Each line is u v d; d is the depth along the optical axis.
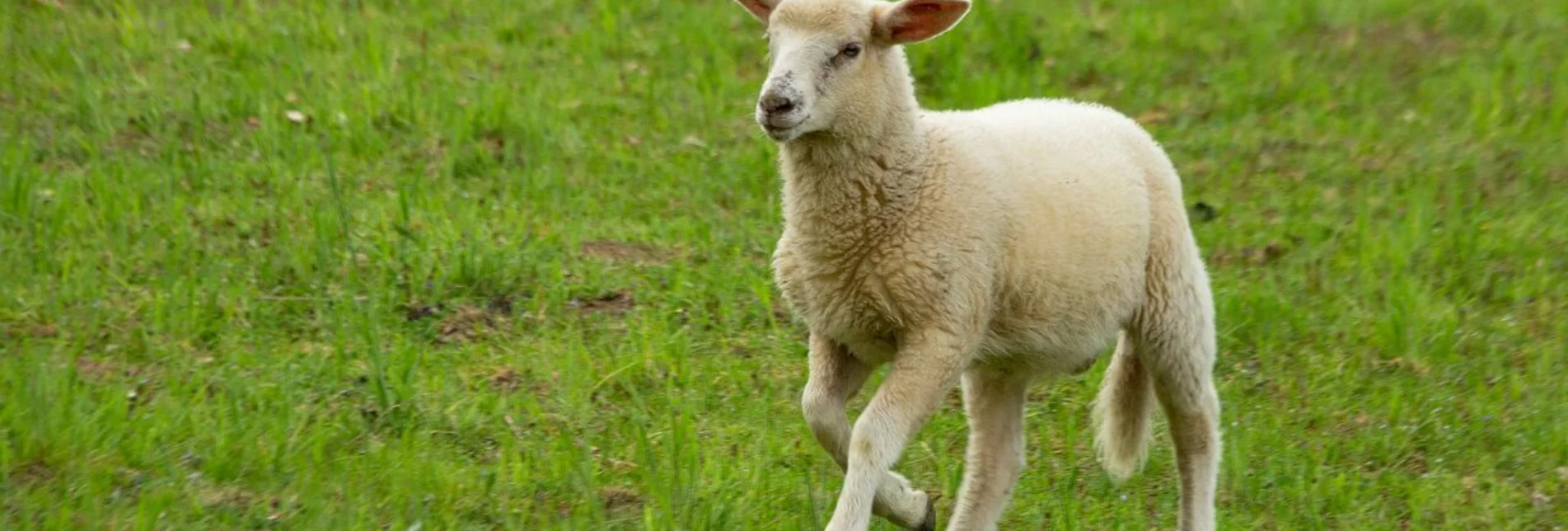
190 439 17.55
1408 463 20.78
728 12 35.34
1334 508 19.38
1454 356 23.44
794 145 15.88
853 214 15.70
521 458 18.55
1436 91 33.88
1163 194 17.62
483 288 22.92
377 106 28.50
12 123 26.28
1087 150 17.03
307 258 22.64
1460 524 19.11
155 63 29.28
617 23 34.25
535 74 31.30
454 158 27.19
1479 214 28.45
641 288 23.50
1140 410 18.22
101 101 27.39
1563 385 22.64
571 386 20.27
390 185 26.16
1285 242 27.03
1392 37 36.72
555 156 28.02
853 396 16.78
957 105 31.92
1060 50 34.75
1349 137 31.88
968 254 15.68
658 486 17.16
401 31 32.56
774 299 23.66
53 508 15.78
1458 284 25.98
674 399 20.19
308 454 17.58
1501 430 21.38
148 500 15.82
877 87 15.62
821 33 15.52
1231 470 19.94
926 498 16.86
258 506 16.38
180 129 27.22
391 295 22.11
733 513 17.25
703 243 25.22
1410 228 27.23
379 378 19.05
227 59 30.03
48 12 30.66
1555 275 26.20
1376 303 24.97
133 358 20.00
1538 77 34.41
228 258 22.88
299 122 27.75
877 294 15.76
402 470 17.38
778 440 19.62
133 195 24.05
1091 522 18.72
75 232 22.95
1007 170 16.25
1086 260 16.53
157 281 21.89
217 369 19.73
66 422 16.98
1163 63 34.59
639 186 27.31
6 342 19.95
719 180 27.80
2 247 22.12
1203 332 17.84
